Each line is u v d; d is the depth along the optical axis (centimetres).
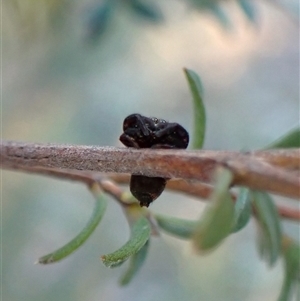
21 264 22
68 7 18
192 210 23
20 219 22
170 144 6
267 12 27
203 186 8
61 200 23
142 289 22
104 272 23
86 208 23
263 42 27
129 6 15
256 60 27
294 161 5
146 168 5
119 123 24
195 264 22
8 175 22
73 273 22
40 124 24
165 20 17
